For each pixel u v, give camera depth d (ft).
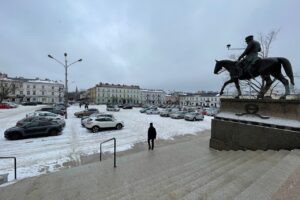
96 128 53.31
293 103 21.95
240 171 14.43
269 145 23.13
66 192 15.92
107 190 16.12
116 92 350.23
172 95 423.23
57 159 29.84
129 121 79.92
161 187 13.23
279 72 25.34
